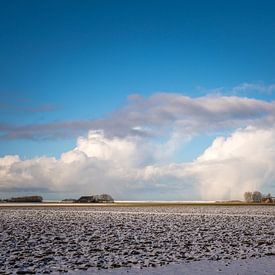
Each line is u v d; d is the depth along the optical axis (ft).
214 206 420.77
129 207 387.14
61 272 57.62
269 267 60.70
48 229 126.21
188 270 58.59
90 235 108.06
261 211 274.98
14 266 62.03
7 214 233.96
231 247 83.25
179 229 125.90
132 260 67.31
